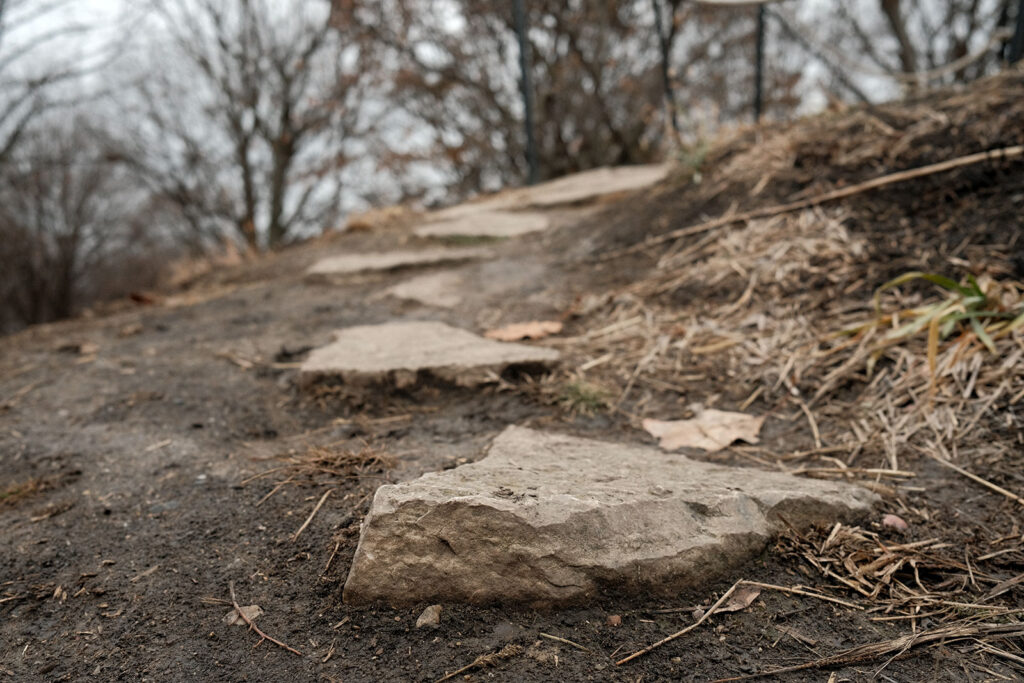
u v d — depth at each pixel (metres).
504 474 1.78
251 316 3.93
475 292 3.88
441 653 1.38
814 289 2.95
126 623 1.51
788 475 1.93
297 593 1.57
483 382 2.71
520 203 5.88
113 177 14.74
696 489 1.72
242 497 1.96
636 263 3.74
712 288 3.21
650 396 2.59
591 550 1.50
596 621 1.45
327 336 3.46
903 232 3.04
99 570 1.68
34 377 3.09
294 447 2.30
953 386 2.23
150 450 2.31
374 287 4.27
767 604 1.49
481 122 11.82
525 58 7.02
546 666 1.34
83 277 16.41
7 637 1.48
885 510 1.78
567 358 2.92
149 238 16.58
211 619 1.51
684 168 4.53
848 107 4.43
